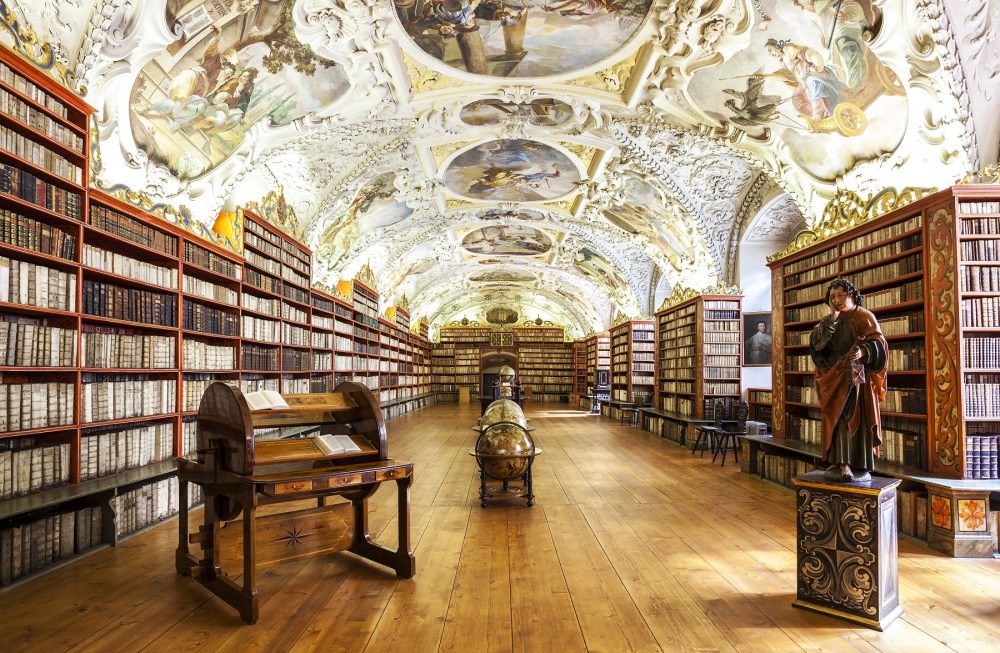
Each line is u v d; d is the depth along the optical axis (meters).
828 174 8.03
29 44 4.80
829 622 3.95
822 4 6.19
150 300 6.60
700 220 12.54
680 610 4.15
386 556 5.07
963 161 6.13
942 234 5.90
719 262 13.15
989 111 5.96
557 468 10.62
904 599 4.35
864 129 7.12
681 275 14.76
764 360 13.12
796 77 7.23
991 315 5.69
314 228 12.04
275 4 6.53
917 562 5.21
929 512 5.70
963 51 5.66
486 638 3.70
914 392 6.29
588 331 31.27
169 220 7.05
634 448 13.42
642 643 3.63
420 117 9.73
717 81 7.93
